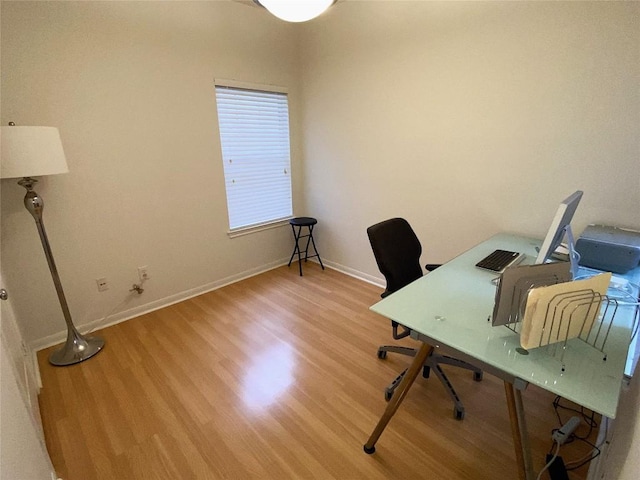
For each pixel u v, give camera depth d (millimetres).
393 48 2477
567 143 1821
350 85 2861
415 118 2480
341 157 3141
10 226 1973
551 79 1803
